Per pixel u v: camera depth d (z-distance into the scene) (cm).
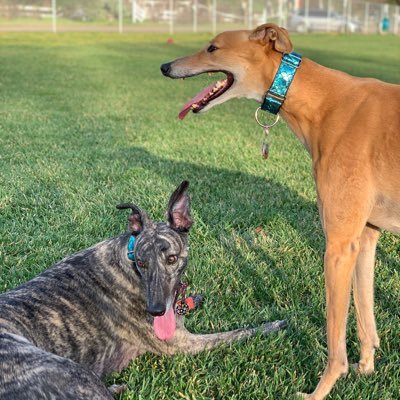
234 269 172
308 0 1697
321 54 922
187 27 1557
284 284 163
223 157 286
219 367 130
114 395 121
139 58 815
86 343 128
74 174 251
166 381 126
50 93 490
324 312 151
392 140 121
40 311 124
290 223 206
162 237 129
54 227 195
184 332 137
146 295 127
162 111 420
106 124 363
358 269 130
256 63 142
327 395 122
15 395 102
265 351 134
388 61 838
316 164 130
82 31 1338
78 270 134
